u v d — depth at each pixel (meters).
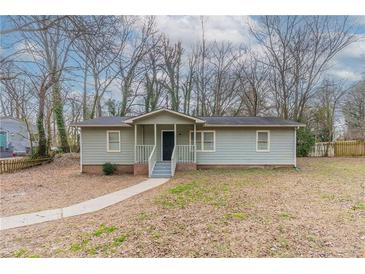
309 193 8.10
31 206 7.25
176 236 4.69
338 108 29.00
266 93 26.84
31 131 23.67
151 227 5.17
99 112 26.98
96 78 25.55
